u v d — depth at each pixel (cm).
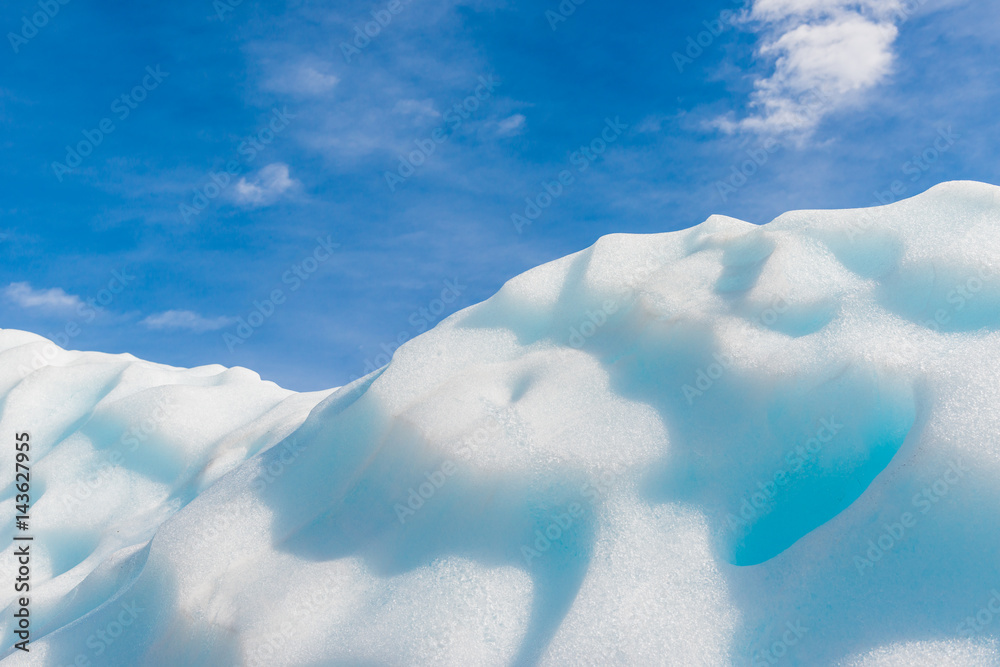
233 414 1096
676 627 406
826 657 368
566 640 411
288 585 528
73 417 1134
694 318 590
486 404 584
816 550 416
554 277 729
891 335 505
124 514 925
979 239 534
